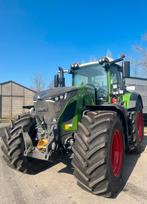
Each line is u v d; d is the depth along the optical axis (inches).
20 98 1406.3
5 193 181.2
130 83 525.3
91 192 172.2
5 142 216.7
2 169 237.3
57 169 231.5
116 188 177.6
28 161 217.0
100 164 163.8
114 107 204.4
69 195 174.6
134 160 263.9
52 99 194.4
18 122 215.8
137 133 278.7
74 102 199.2
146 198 170.2
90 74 268.1
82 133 172.1
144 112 542.9
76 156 169.3
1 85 1378.0
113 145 182.7
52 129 188.1
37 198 171.3
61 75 289.3
